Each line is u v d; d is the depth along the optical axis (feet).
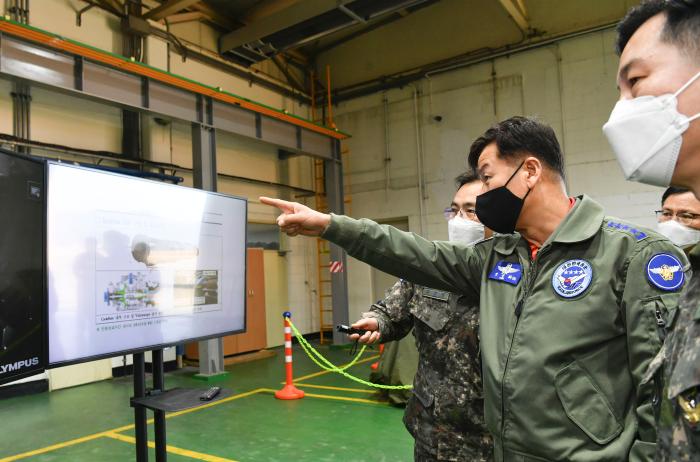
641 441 2.91
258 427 13.50
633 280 3.11
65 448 12.14
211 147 19.60
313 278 31.01
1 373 3.89
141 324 5.35
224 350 23.80
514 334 3.49
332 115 31.30
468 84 26.58
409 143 28.48
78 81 15.51
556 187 3.78
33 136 18.39
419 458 4.88
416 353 15.39
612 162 22.43
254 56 26.27
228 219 6.66
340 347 26.78
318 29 23.65
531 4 24.76
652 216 21.44
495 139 3.88
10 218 4.07
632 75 2.34
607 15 23.02
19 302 4.13
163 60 22.85
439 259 4.42
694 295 2.26
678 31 2.16
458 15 26.94
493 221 3.89
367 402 15.80
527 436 3.28
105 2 20.63
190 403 5.41
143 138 22.25
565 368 3.20
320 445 12.06
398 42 28.96
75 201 4.73
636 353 3.01
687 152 2.23
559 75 23.93
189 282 6.02
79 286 4.73
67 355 4.56
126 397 17.02
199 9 24.66
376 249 4.39
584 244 3.40
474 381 4.55
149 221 5.51
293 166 30.53
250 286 25.81
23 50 14.30
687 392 2.05
